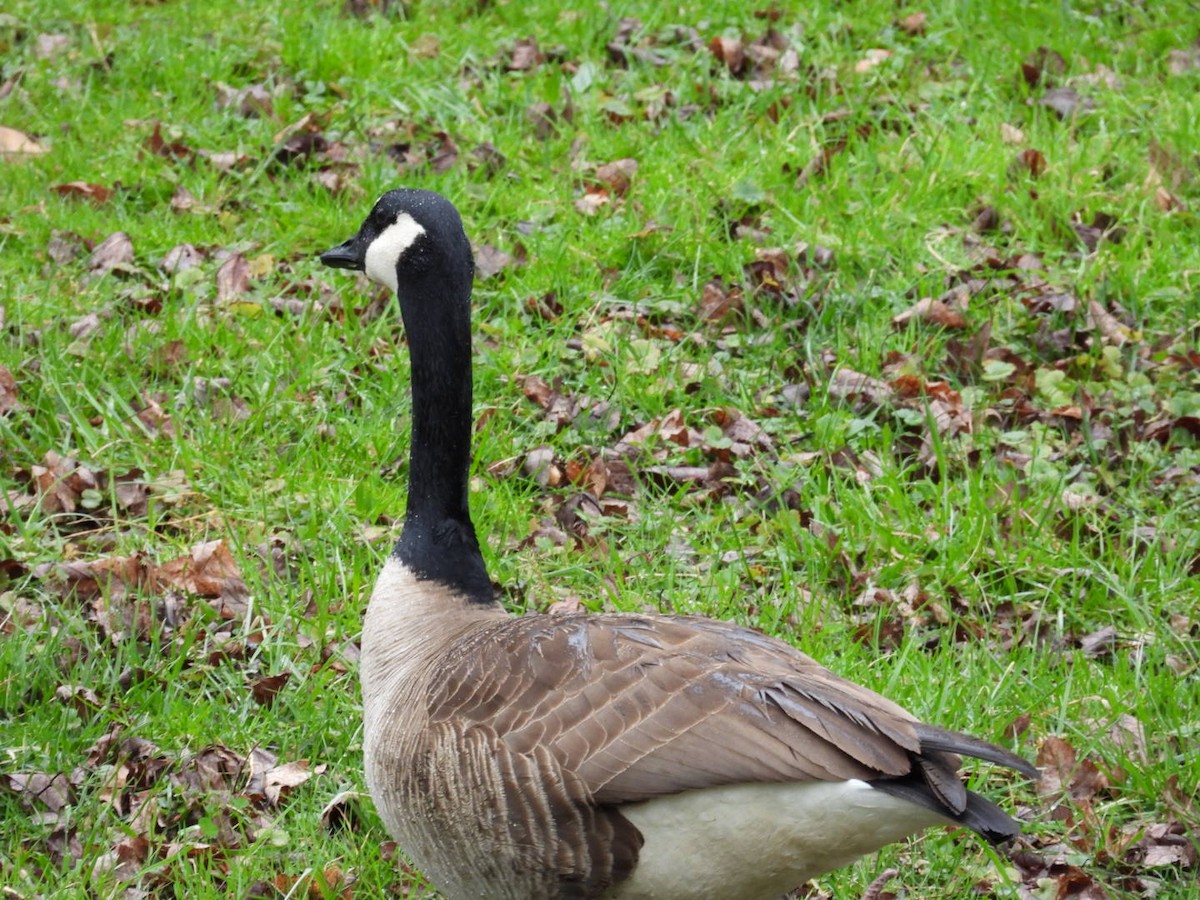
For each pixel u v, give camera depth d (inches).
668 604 400.8
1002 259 542.6
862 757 243.4
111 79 638.5
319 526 420.8
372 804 338.6
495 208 563.5
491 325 501.0
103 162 581.6
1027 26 689.0
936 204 569.6
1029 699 371.9
